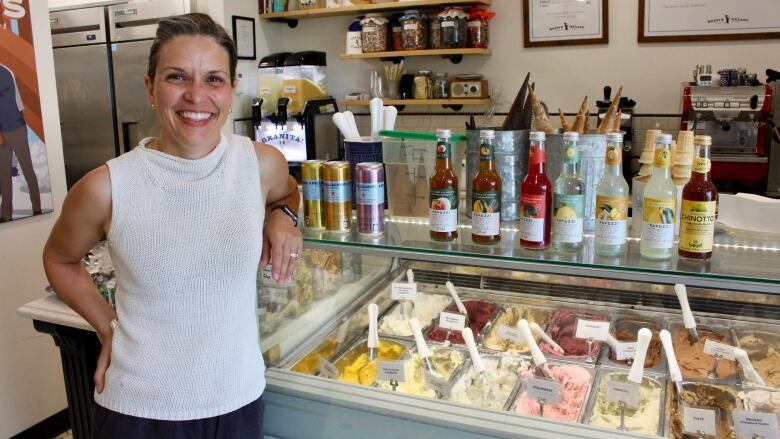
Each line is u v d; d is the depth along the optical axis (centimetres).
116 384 139
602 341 180
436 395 163
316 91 405
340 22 426
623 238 135
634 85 366
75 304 147
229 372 140
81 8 416
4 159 265
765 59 340
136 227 133
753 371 155
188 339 137
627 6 358
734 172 304
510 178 156
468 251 142
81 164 445
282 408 167
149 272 133
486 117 247
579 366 171
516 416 147
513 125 159
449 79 402
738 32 340
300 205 189
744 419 137
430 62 406
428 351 175
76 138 440
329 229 161
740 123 300
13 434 279
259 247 143
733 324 174
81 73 427
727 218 150
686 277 126
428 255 146
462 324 184
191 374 137
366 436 158
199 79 130
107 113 424
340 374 174
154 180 134
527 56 384
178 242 134
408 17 379
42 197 282
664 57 357
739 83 303
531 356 176
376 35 388
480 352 180
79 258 146
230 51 137
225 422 141
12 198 269
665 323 180
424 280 205
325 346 184
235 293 140
